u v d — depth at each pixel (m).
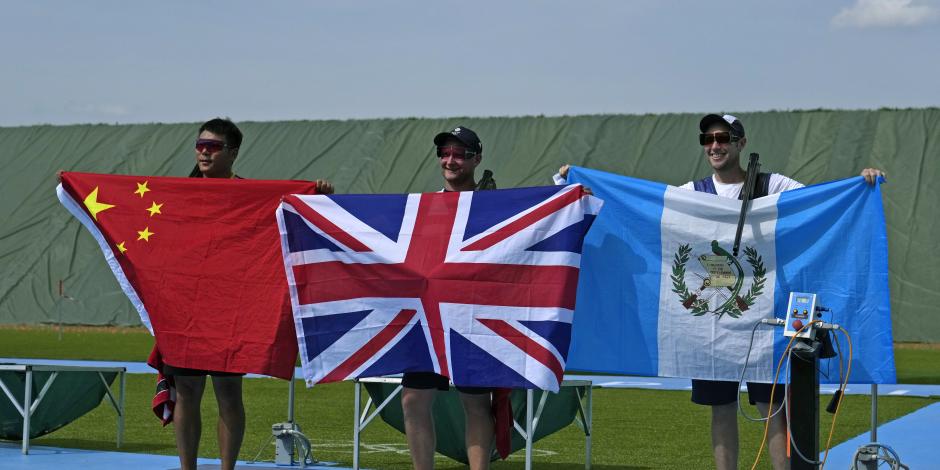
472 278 6.00
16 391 8.73
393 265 6.15
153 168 34.97
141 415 11.39
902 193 28.59
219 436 6.57
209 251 6.63
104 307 30.47
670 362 6.24
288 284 6.33
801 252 6.15
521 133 33.81
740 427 10.66
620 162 31.78
